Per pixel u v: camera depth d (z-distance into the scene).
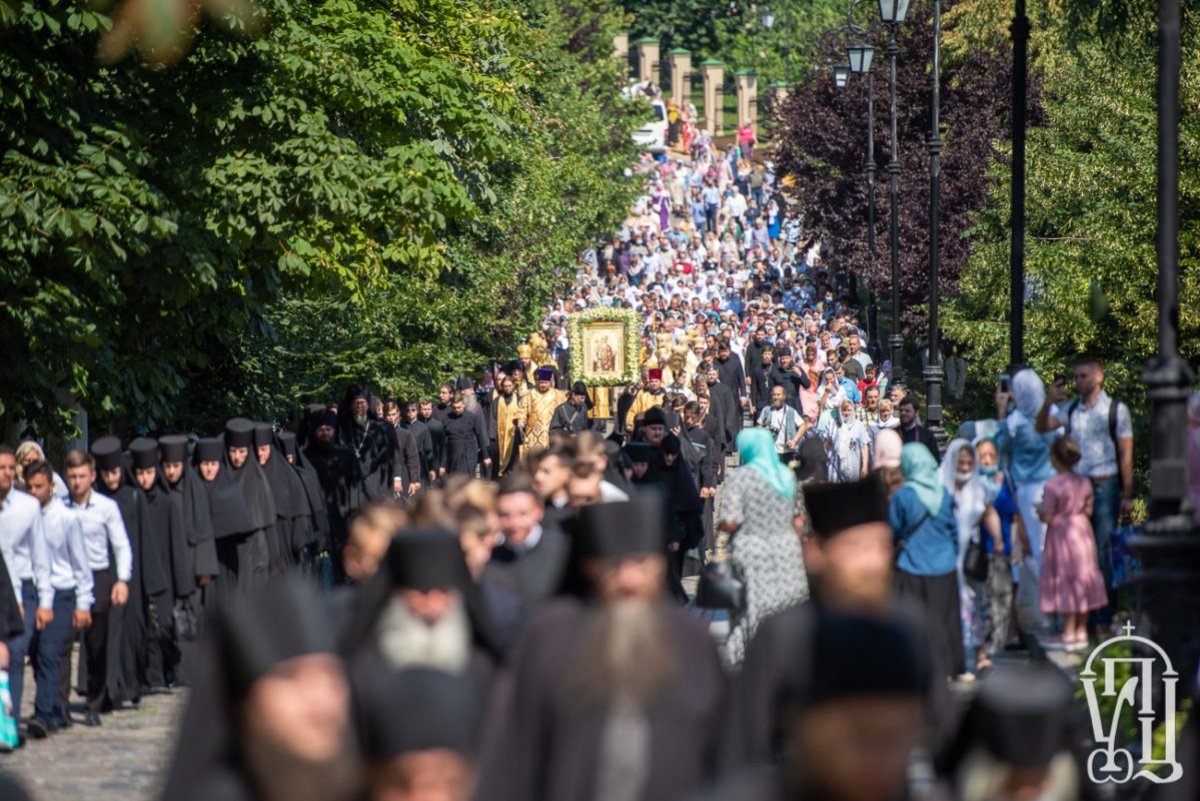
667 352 107.94
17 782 12.15
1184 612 26.05
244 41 51.75
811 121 149.25
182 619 39.06
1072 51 88.44
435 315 79.31
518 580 24.22
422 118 63.53
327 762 11.64
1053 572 37.75
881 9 96.44
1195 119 77.38
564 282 132.25
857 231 147.12
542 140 118.00
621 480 42.81
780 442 81.94
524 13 121.88
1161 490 27.50
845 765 10.34
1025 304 85.00
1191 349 73.81
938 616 34.97
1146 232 78.69
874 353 140.25
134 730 34.84
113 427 63.94
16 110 47.38
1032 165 91.38
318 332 75.31
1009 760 11.55
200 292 53.56
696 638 15.76
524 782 15.47
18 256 45.66
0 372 47.44
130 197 47.22
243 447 41.62
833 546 17.41
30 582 34.62
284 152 53.84
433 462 78.88
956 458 37.12
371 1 65.38
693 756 15.21
